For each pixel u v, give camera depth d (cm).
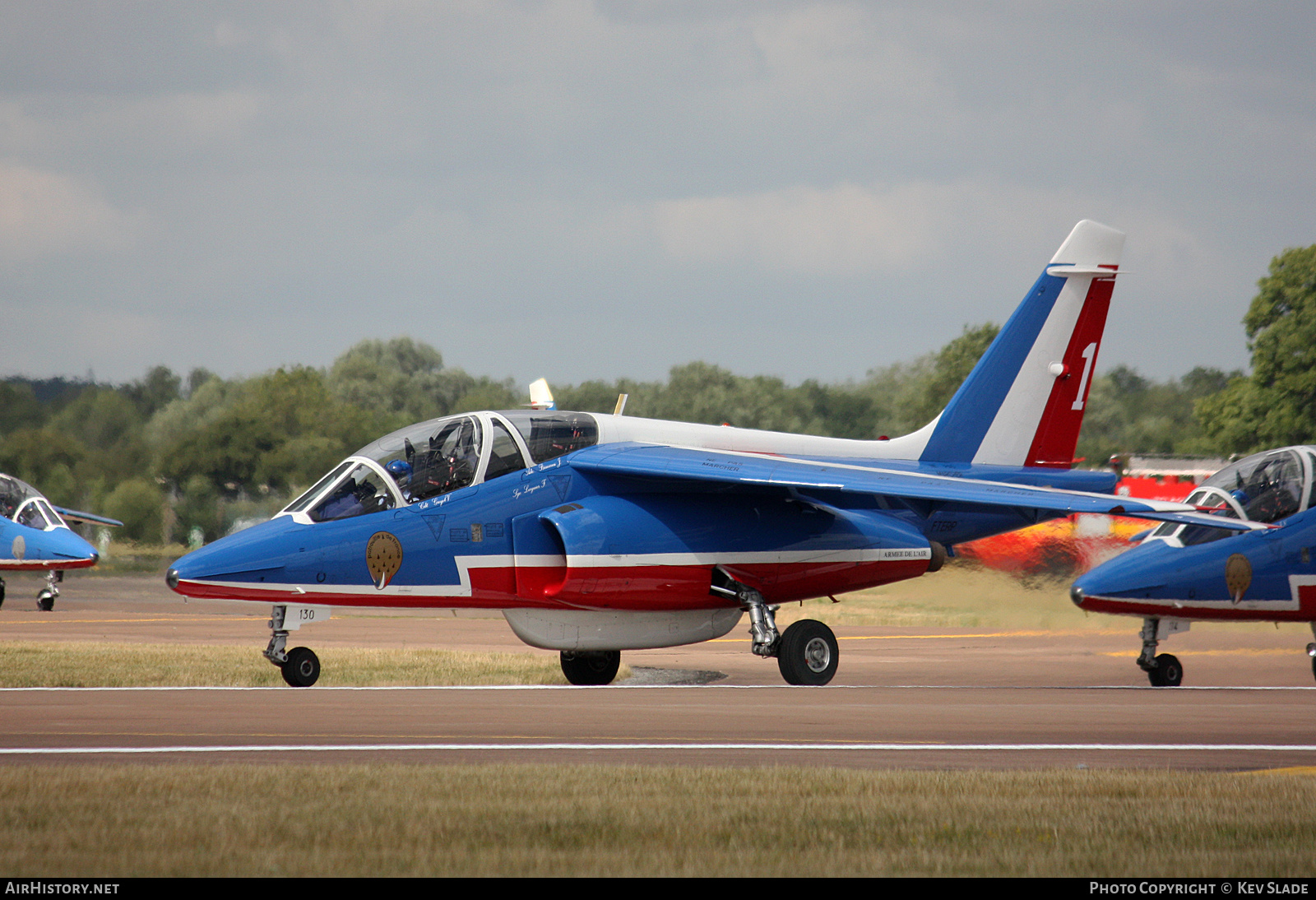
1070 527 9562
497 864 2172
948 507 6253
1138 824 2500
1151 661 6012
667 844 2316
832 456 6512
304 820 2436
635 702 4631
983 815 2562
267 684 5344
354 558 5281
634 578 5575
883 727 3969
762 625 5719
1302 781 2945
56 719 3959
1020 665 6881
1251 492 6462
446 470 5522
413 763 3142
